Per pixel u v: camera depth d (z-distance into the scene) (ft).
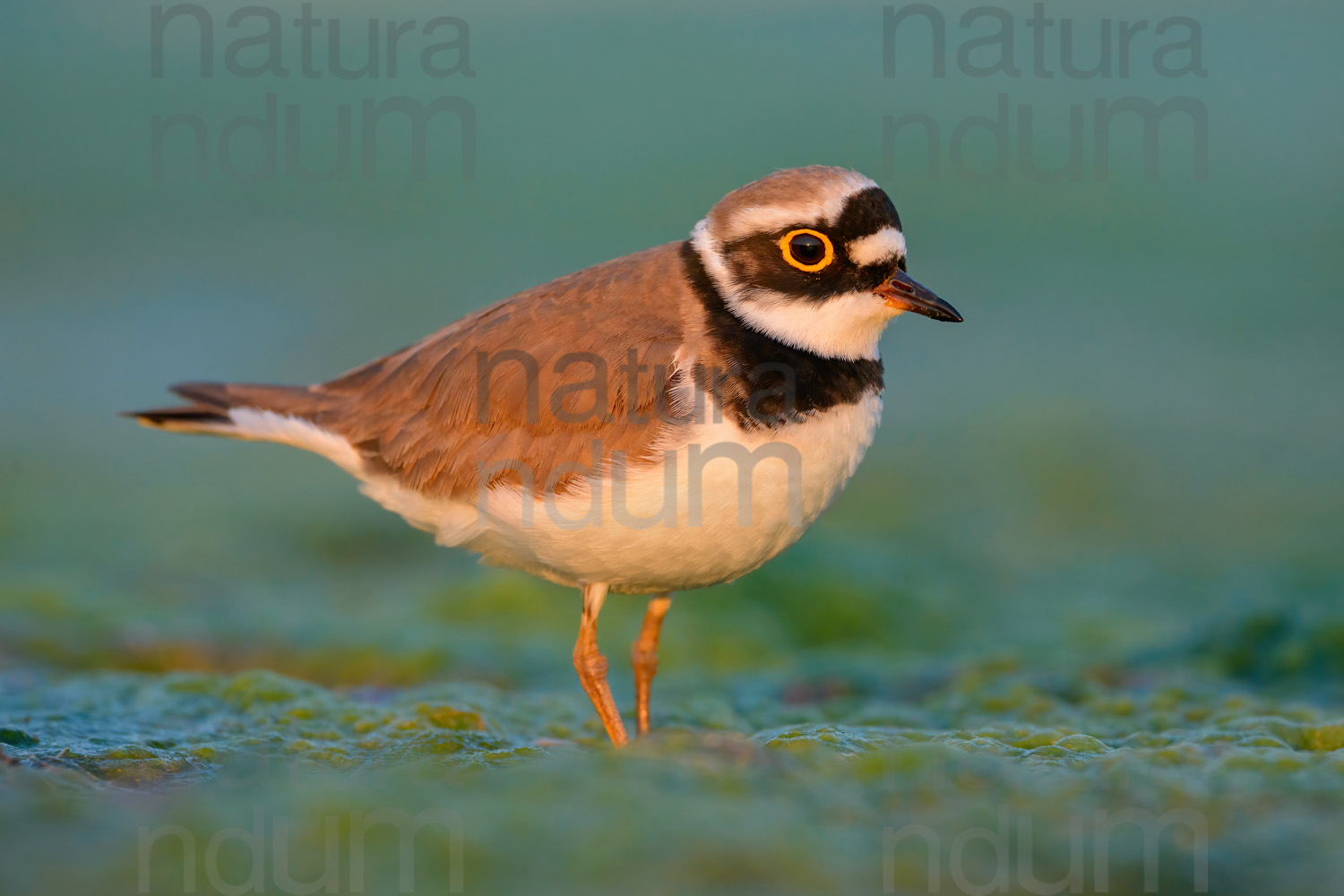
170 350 70.79
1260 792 20.92
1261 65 103.86
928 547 50.31
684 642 40.29
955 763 22.02
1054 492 55.72
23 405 63.93
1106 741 26.55
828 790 20.71
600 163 94.63
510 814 18.57
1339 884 17.67
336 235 86.94
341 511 54.54
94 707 29.14
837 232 26.23
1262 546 50.06
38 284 79.66
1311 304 76.23
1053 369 68.64
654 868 17.29
